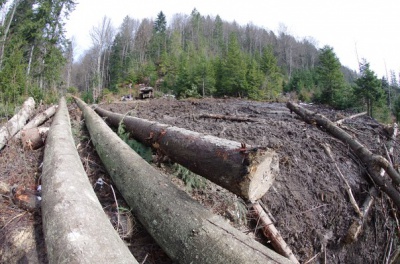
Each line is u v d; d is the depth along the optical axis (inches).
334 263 148.4
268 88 852.6
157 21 2276.1
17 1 958.4
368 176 205.3
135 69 1441.9
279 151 188.7
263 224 129.6
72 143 153.1
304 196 161.0
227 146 90.0
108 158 138.3
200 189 140.9
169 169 151.3
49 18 911.0
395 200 182.9
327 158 203.3
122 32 2076.8
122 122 198.1
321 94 780.0
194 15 2536.9
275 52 2391.7
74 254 65.1
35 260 91.4
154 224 94.1
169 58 1341.0
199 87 809.5
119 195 129.9
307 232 146.0
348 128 280.1
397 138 290.2
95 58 1617.9
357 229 157.2
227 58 879.1
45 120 264.7
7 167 156.3
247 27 2755.9
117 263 64.4
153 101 520.1
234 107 410.9
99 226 77.3
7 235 99.7
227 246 79.4
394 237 181.6
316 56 2455.7
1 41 703.7
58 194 90.3
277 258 79.0
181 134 120.4
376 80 665.6
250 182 81.2
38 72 858.8
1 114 298.5
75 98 378.6
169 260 100.2
